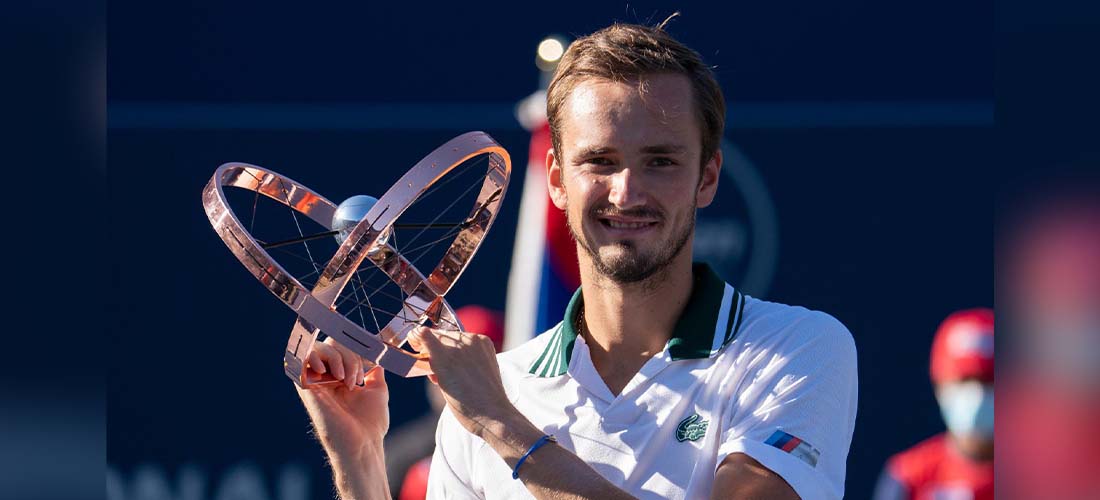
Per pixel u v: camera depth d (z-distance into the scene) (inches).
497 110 577.6
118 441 580.7
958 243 557.9
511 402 352.5
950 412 549.0
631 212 318.7
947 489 545.0
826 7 568.4
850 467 553.9
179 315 585.3
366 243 325.7
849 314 560.7
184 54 589.0
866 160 564.4
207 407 582.6
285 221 580.7
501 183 365.7
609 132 317.1
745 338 332.2
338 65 583.2
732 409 325.1
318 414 368.2
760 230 566.6
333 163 581.3
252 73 585.3
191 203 587.5
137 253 588.1
